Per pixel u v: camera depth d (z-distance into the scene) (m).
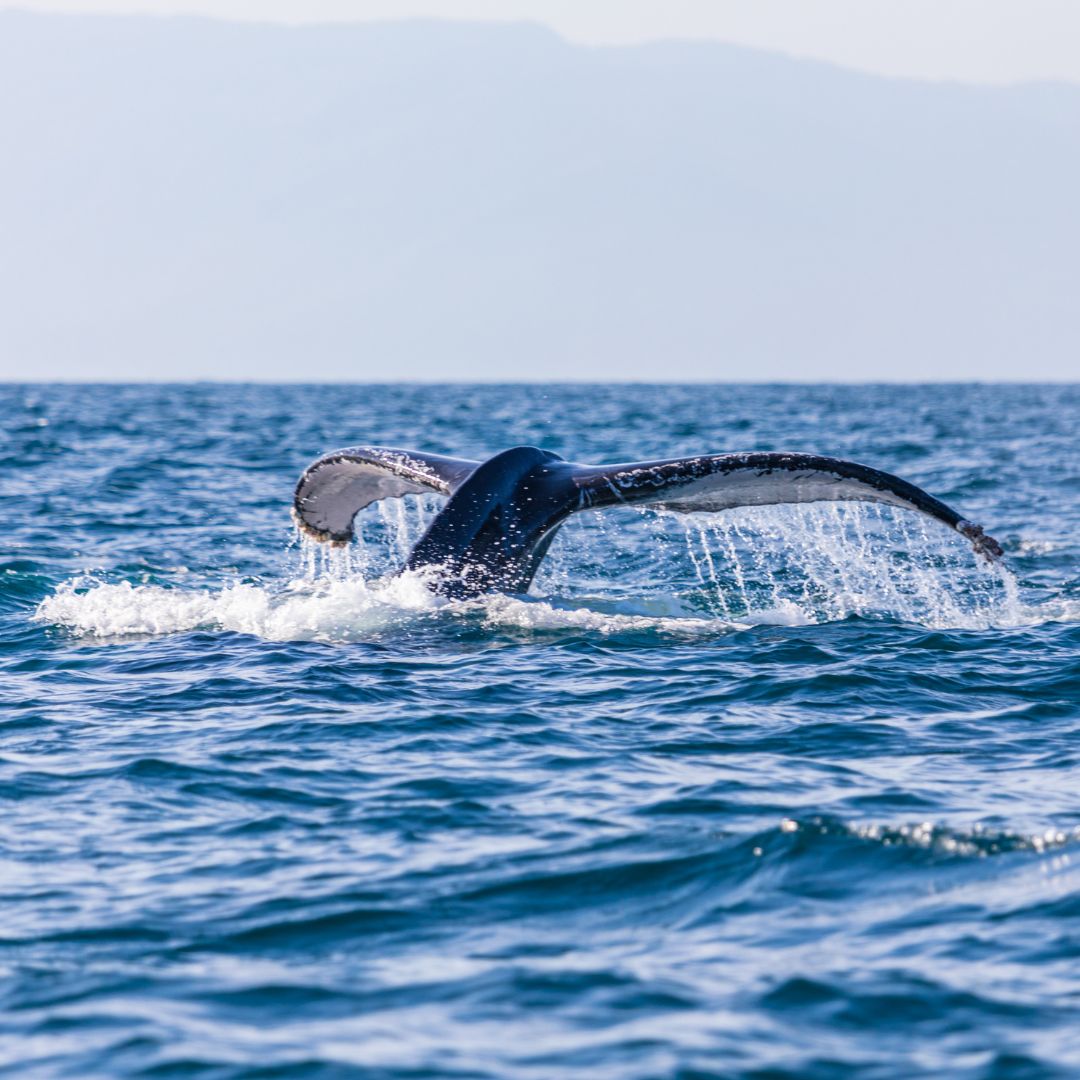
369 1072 28.62
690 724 52.75
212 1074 28.62
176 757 48.44
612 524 110.62
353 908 36.56
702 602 76.44
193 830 42.16
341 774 46.88
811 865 38.91
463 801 44.25
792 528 108.56
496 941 34.88
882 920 35.84
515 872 38.75
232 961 33.81
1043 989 32.16
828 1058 29.22
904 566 93.56
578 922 35.97
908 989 32.16
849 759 48.69
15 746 50.06
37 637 66.94
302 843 41.03
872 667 60.81
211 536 109.25
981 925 35.38
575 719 53.34
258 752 49.09
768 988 32.25
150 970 33.31
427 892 37.59
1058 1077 28.42
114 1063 29.08
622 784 45.84
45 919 36.03
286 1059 29.17
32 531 109.38
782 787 45.44
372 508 125.75
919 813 42.66
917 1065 28.95
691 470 61.06
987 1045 29.77
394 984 32.59
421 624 65.50
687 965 33.50
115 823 42.66
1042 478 163.50
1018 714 54.44
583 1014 31.11
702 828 41.47
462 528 66.31
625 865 39.03
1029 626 70.31
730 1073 28.59
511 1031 30.38
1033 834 40.62
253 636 65.62
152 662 61.56
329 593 70.50
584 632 66.31
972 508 133.75
